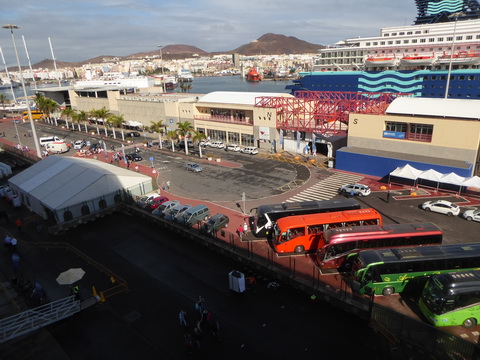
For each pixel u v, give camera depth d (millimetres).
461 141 52031
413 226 31938
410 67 103688
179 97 107875
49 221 44750
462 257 26797
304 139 77625
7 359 22906
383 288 27109
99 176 45969
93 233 41625
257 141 80938
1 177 66000
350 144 65562
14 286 31094
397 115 58500
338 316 26047
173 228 41219
